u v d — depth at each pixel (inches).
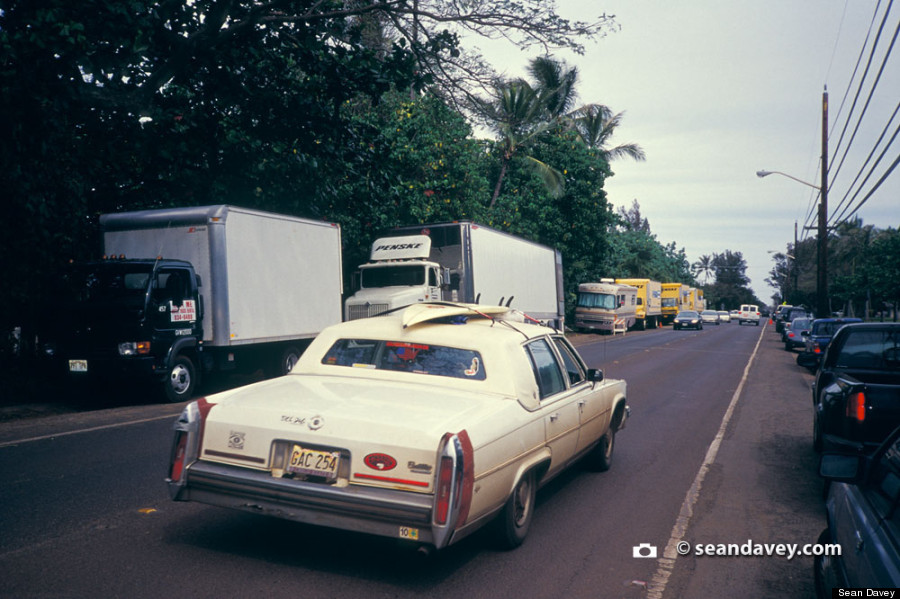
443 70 561.0
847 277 1979.6
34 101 413.4
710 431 390.9
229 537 190.9
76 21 419.8
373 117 869.2
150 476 257.4
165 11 472.7
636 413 450.9
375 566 173.3
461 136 1001.5
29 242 491.8
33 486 241.9
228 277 494.3
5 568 165.8
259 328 526.3
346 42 561.3
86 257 548.1
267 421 166.4
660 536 206.5
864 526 110.8
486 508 165.6
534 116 1259.8
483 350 194.7
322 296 606.5
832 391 271.1
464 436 154.7
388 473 154.2
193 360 491.2
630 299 1770.4
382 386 190.2
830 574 128.4
